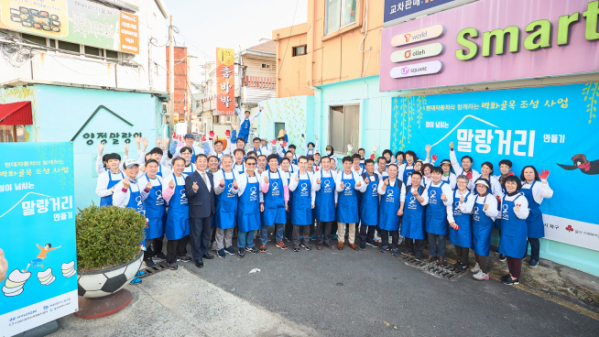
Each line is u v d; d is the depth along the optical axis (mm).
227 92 18406
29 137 6832
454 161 6062
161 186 4949
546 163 5137
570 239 4984
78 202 6758
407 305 4043
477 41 5555
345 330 3502
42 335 3191
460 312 3910
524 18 4984
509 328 3611
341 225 5957
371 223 5859
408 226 5480
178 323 3498
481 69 5551
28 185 3004
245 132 9891
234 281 4598
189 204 5000
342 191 5824
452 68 5969
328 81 9461
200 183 4969
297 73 15328
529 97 5250
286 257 5551
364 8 8039
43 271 3127
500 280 4781
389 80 7145
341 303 4055
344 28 8594
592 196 4734
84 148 6742
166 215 5090
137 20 11406
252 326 3500
